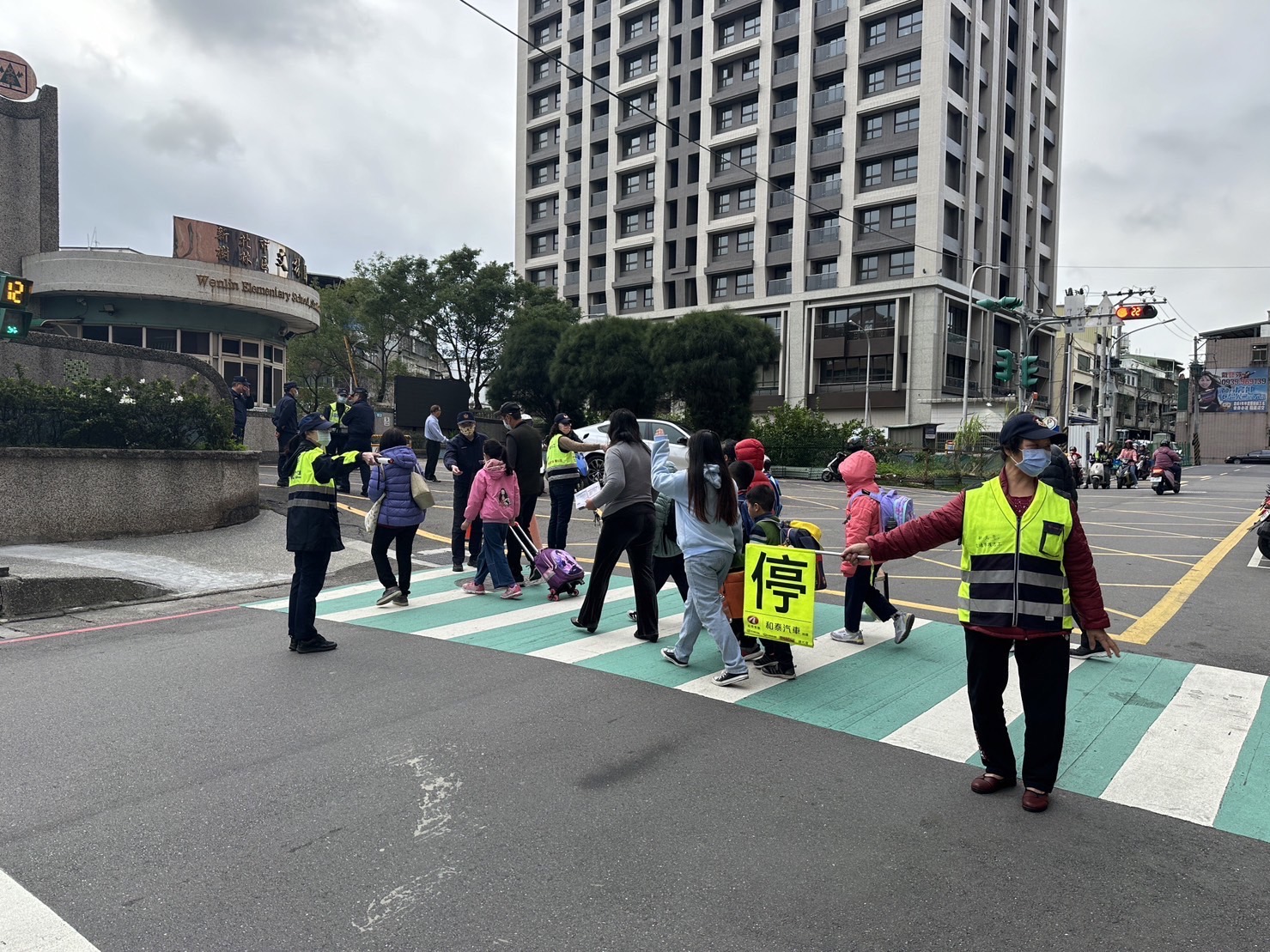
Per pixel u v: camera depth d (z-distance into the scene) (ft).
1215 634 23.59
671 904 9.54
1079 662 20.52
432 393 101.55
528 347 138.00
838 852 10.84
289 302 91.86
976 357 160.76
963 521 12.62
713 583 17.85
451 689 17.25
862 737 15.02
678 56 185.57
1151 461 119.65
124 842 10.78
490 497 26.09
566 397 130.41
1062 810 12.25
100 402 34.73
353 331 155.94
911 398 150.61
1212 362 259.80
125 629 22.27
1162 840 11.36
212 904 9.41
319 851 10.64
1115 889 10.07
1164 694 17.95
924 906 9.61
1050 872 10.44
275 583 28.91
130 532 34.60
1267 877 10.44
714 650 20.98
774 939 8.89
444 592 27.58
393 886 9.84
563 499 30.04
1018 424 12.19
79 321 82.84
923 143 147.95
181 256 83.46
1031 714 12.27
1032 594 12.03
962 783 13.16
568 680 18.04
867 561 13.33
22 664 18.83
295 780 12.71
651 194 186.19
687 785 12.84
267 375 94.89
